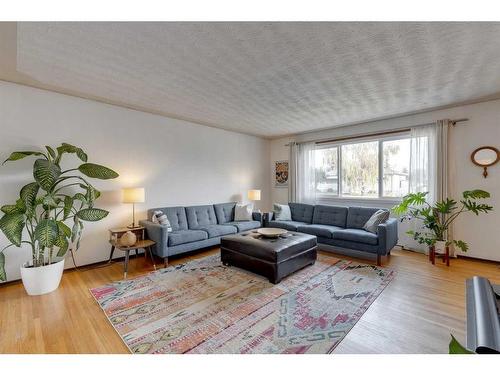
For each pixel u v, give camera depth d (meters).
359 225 4.07
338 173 5.14
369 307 2.22
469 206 3.27
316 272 3.09
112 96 3.25
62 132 3.16
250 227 4.58
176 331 1.87
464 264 3.39
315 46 2.05
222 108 3.77
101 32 1.83
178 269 3.21
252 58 2.25
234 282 2.78
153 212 3.74
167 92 3.09
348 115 4.16
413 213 3.76
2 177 2.75
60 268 2.67
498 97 3.32
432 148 3.88
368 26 1.79
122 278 2.92
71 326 1.94
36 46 2.03
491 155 3.41
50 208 2.72
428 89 3.03
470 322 1.07
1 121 2.75
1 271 2.38
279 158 6.24
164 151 4.22
